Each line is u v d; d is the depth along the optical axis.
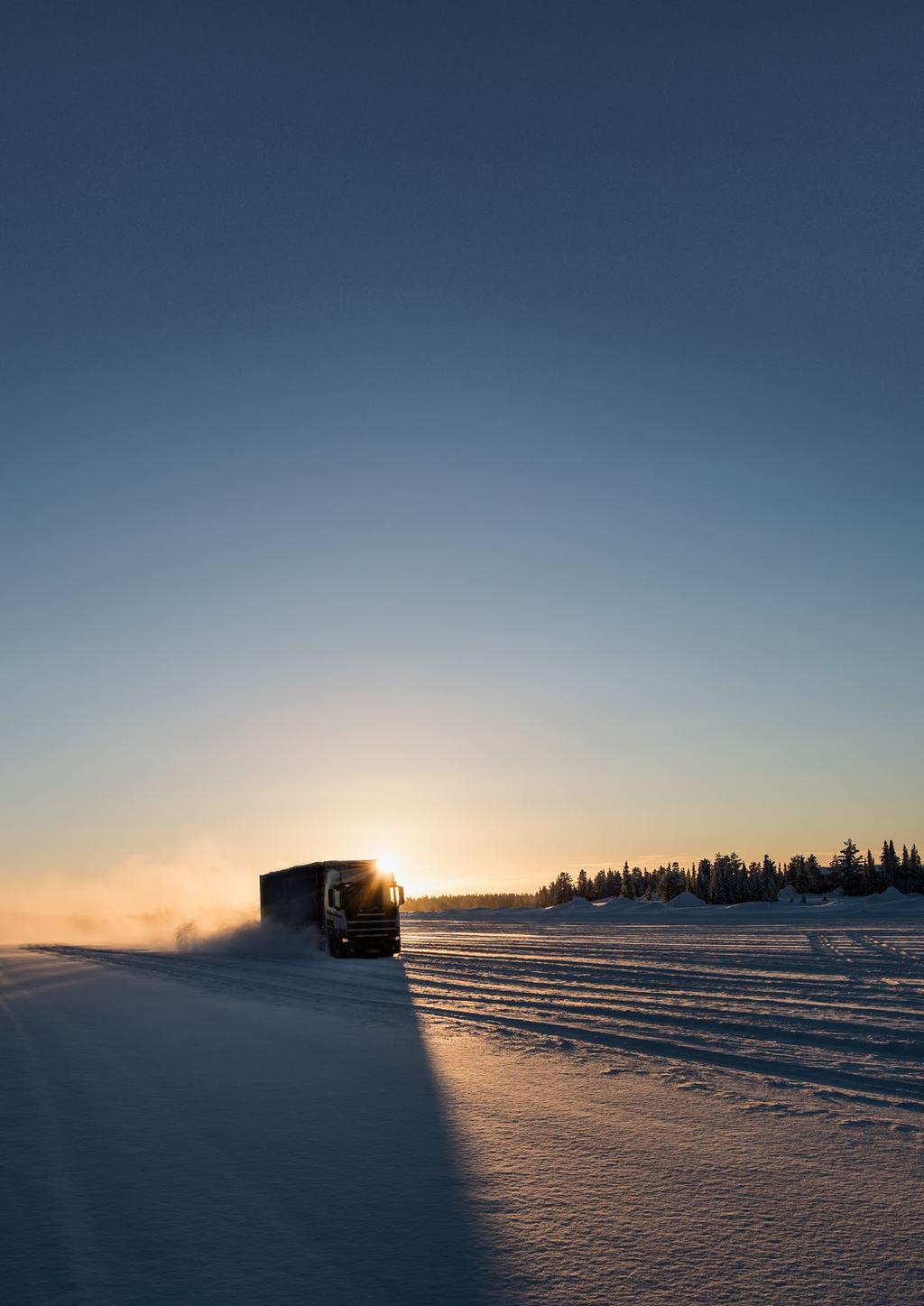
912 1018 14.14
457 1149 7.36
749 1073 10.40
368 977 25.42
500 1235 5.43
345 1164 6.96
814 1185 6.32
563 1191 6.23
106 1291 4.70
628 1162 6.93
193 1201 6.14
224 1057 12.13
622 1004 17.20
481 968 26.94
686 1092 9.47
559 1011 16.59
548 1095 9.42
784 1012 15.24
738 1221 5.62
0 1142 7.90
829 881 124.69
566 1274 4.84
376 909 34.16
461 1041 13.38
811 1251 5.14
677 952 30.36
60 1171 6.95
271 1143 7.64
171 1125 8.37
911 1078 9.92
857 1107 8.68
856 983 19.19
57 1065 11.77
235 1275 4.88
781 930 44.00
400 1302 4.51
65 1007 19.20
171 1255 5.18
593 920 72.75
